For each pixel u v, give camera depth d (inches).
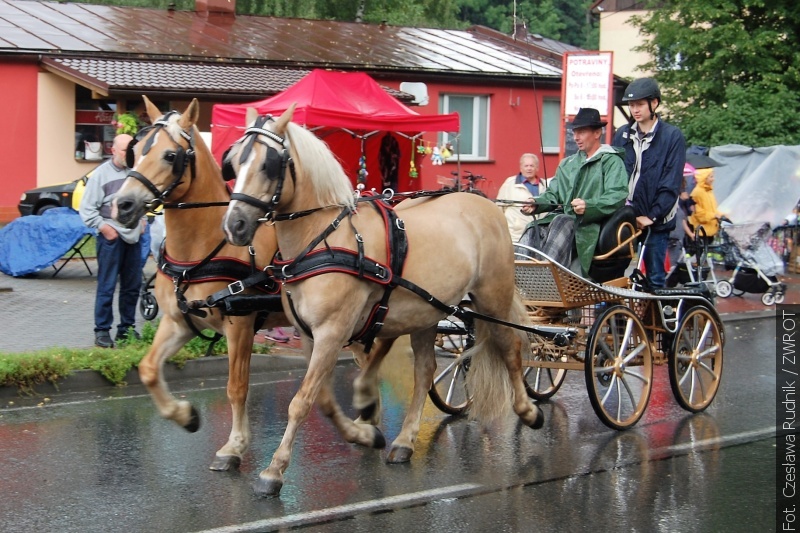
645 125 332.5
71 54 768.9
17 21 832.9
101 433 274.7
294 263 227.0
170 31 898.1
